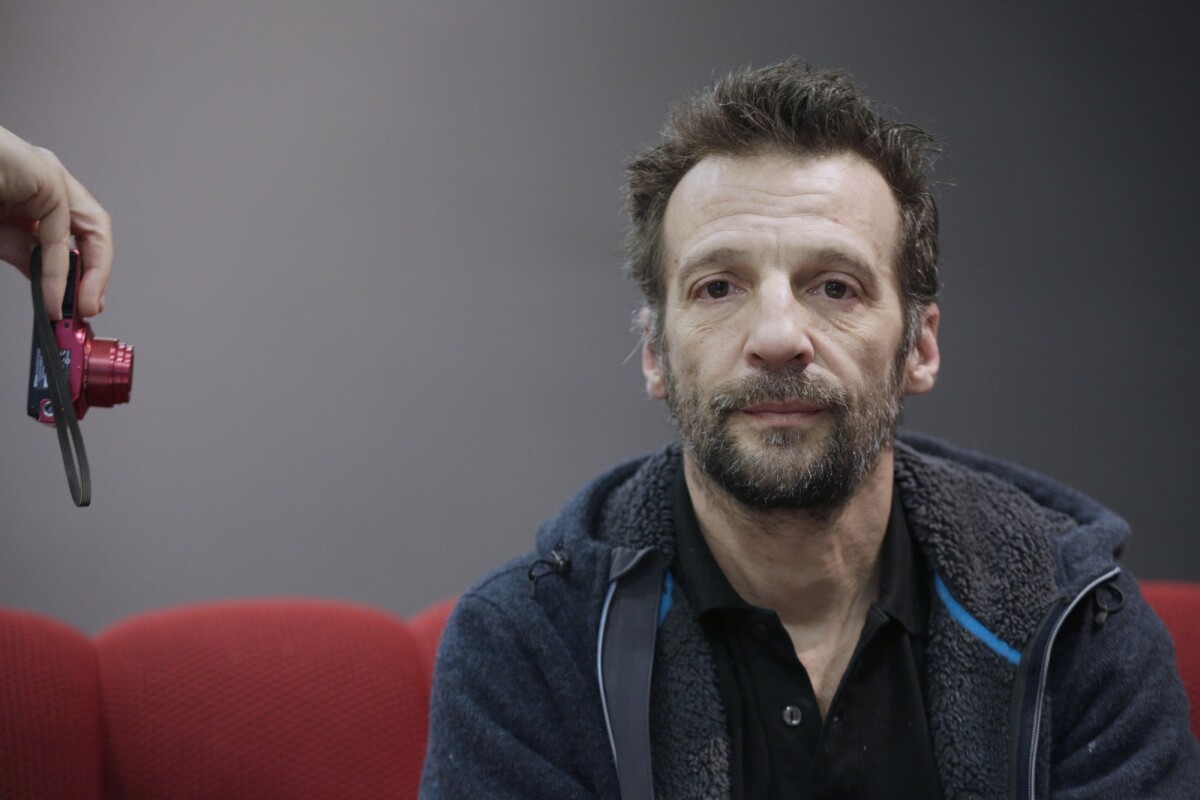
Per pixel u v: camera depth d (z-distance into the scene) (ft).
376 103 5.82
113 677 3.44
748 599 2.95
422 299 5.86
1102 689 2.86
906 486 3.01
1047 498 3.32
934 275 3.01
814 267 2.68
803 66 3.01
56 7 5.59
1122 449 6.16
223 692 3.47
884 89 6.01
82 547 5.58
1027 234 6.12
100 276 2.63
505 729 2.83
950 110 6.06
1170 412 6.18
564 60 5.92
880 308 2.73
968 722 2.79
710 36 5.94
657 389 3.10
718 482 2.70
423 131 5.87
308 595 5.73
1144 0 6.12
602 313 5.95
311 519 5.75
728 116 2.78
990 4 6.07
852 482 2.68
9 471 5.56
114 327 5.58
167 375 5.64
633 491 3.13
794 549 2.80
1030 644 2.81
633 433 5.96
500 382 5.90
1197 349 6.17
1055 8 6.09
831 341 2.66
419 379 5.85
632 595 2.90
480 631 2.93
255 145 5.72
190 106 5.67
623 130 5.92
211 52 5.69
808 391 2.60
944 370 6.12
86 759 3.29
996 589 2.89
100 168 5.59
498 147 5.90
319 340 5.78
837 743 2.78
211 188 5.68
